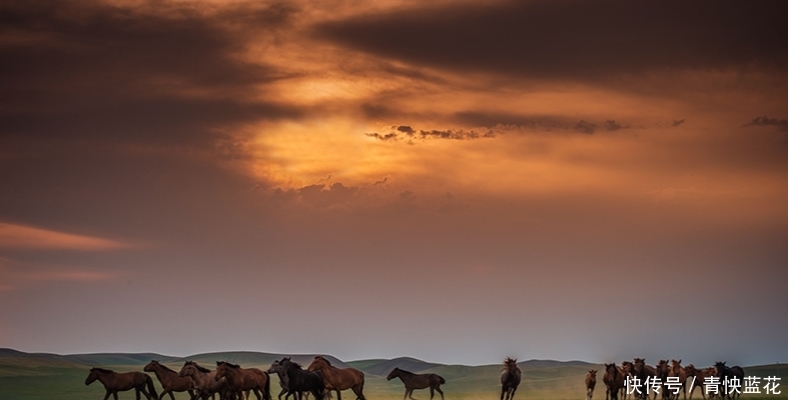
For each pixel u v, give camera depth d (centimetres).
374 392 14250
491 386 16275
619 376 5947
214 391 5572
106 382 5844
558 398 9662
